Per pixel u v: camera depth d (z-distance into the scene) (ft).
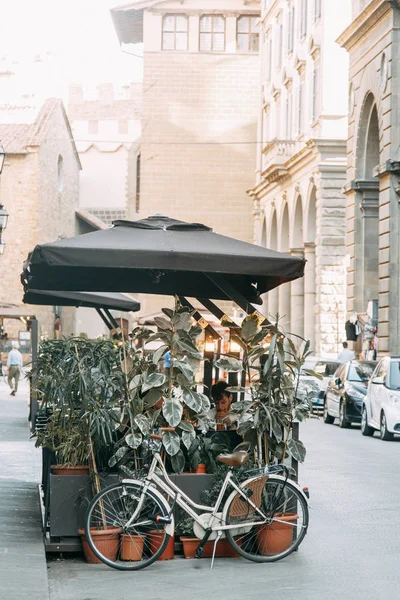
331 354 153.89
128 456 34.22
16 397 130.41
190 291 46.96
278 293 199.62
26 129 204.74
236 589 29.68
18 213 200.64
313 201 162.71
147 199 220.43
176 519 34.32
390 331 122.62
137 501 32.86
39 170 201.05
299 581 30.76
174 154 220.43
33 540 34.81
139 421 33.55
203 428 34.83
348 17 155.02
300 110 175.01
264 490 33.91
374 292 138.31
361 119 135.64
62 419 34.04
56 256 33.53
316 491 50.49
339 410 98.68
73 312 235.40
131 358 34.96
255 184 218.18
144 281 46.26
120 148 263.90
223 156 220.43
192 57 220.23
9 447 67.10
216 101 220.43
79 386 33.60
